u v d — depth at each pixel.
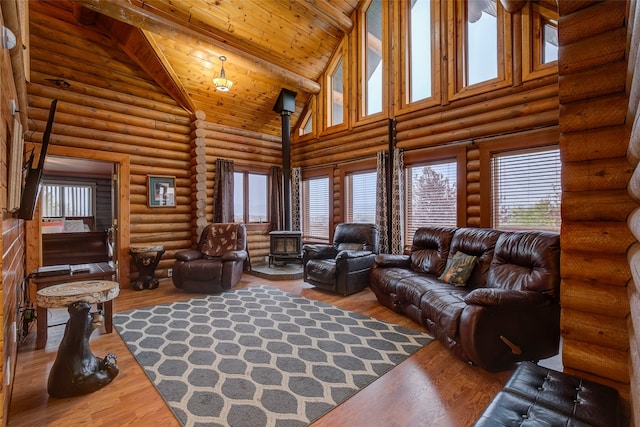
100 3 3.69
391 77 5.44
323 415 1.86
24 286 3.64
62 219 8.24
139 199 5.21
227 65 5.49
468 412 1.89
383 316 3.56
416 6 5.31
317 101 6.67
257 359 2.54
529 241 2.84
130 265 5.02
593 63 1.79
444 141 4.75
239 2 4.83
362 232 5.09
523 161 4.07
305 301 4.13
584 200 1.85
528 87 3.99
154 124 5.36
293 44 5.81
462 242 3.65
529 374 1.72
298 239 6.21
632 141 1.33
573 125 1.87
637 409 1.20
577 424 1.31
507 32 4.14
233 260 4.56
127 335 3.01
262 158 6.86
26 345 2.85
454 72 4.64
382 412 1.89
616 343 1.76
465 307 2.45
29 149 4.15
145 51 4.82
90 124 4.71
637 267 1.18
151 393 2.09
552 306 2.52
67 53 4.49
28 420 1.83
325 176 6.67
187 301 4.14
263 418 1.83
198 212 5.65
